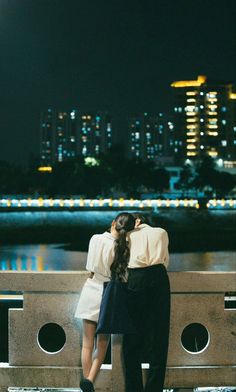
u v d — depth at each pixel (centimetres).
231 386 690
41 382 684
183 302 691
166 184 17188
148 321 593
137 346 597
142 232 603
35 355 689
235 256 6612
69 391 680
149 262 593
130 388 603
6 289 686
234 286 689
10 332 691
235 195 19225
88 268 613
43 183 15725
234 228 10762
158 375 590
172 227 10319
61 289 684
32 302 689
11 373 686
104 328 583
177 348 692
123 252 593
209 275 687
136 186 16575
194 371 689
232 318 694
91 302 620
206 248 7775
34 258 6231
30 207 9138
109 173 15500
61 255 6562
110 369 681
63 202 9700
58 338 1836
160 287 591
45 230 9138
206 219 10581
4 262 5838
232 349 695
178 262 5956
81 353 675
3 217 8875
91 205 9938
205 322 693
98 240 611
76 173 15238
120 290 588
